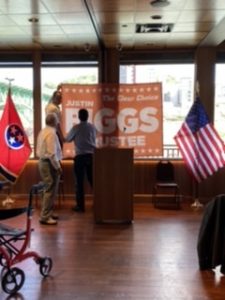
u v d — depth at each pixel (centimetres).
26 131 681
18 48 680
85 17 495
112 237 458
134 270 354
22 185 694
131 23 524
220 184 666
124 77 694
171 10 467
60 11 468
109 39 617
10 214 323
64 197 683
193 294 304
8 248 328
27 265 364
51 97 664
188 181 682
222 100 675
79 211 593
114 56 685
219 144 597
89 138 585
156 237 459
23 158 610
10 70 701
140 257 389
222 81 672
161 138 663
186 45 655
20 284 311
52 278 334
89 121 665
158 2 436
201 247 355
